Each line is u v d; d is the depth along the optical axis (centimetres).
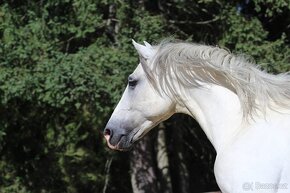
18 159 1292
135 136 472
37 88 895
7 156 1286
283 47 974
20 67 928
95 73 884
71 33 980
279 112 412
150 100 461
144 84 463
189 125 1247
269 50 934
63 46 1012
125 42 927
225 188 411
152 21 935
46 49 934
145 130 472
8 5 991
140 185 1220
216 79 440
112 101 892
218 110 436
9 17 959
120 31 971
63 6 984
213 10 1040
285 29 1070
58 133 1253
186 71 443
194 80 443
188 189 1316
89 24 943
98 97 888
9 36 927
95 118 1145
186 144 1315
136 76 467
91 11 934
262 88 420
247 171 397
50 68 884
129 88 473
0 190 1260
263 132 405
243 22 973
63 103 880
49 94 884
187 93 448
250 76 426
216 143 433
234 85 430
